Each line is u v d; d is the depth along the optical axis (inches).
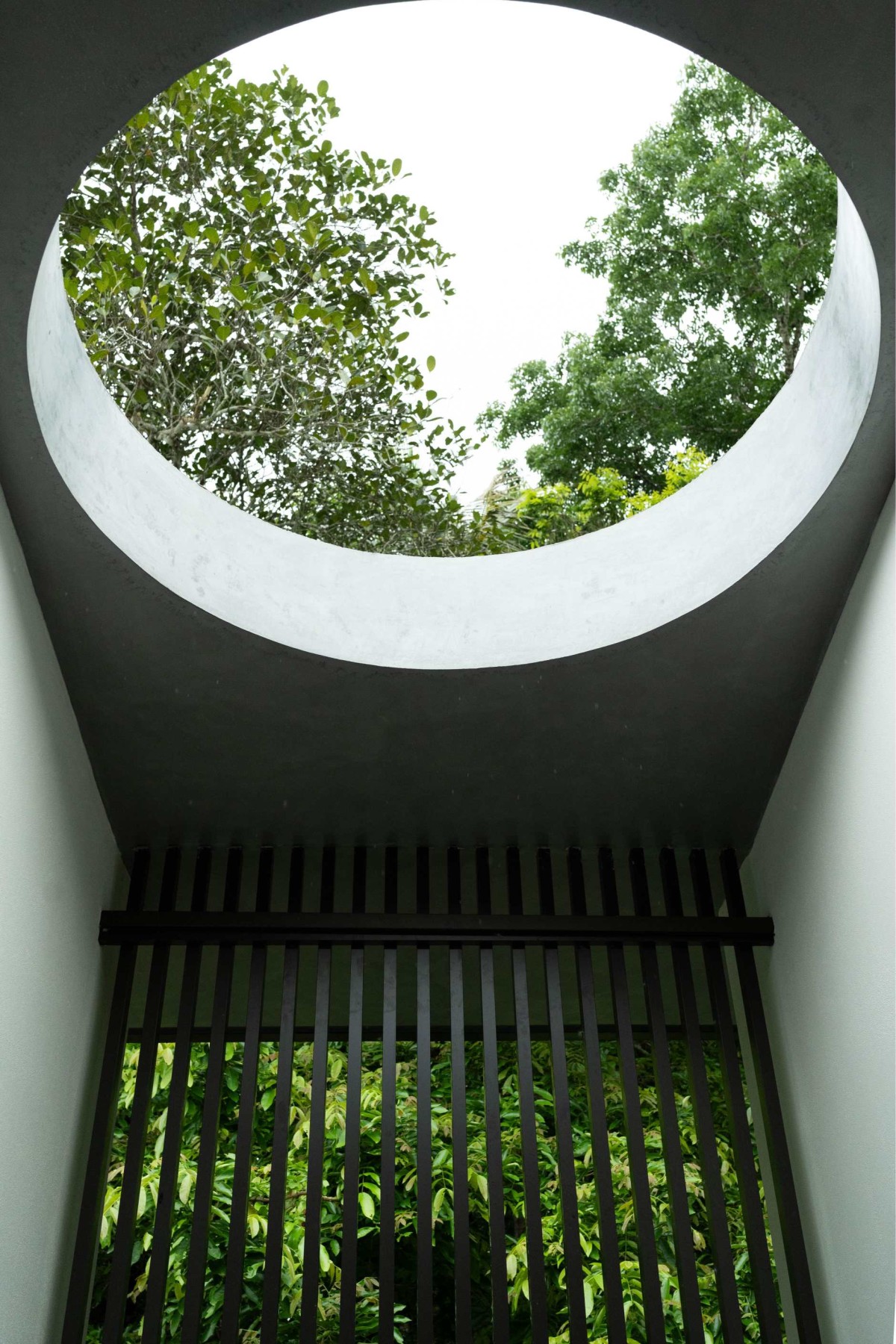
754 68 82.9
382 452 228.8
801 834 137.4
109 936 140.7
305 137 200.8
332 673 129.3
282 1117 132.3
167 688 130.7
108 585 118.4
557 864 157.6
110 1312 121.4
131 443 125.3
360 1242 234.4
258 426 220.8
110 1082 132.6
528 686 131.9
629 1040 139.3
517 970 142.6
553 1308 217.2
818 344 120.0
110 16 76.4
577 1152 228.7
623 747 140.9
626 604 130.5
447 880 155.2
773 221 346.6
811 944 133.7
